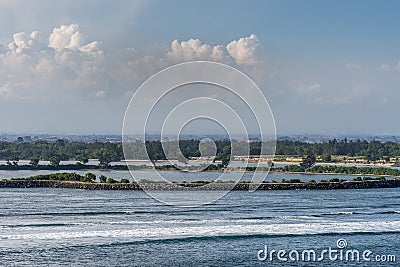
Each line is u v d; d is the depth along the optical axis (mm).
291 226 74500
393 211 92125
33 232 68188
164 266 55219
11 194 114000
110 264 55281
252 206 94875
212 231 70125
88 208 89625
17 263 55031
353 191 131375
